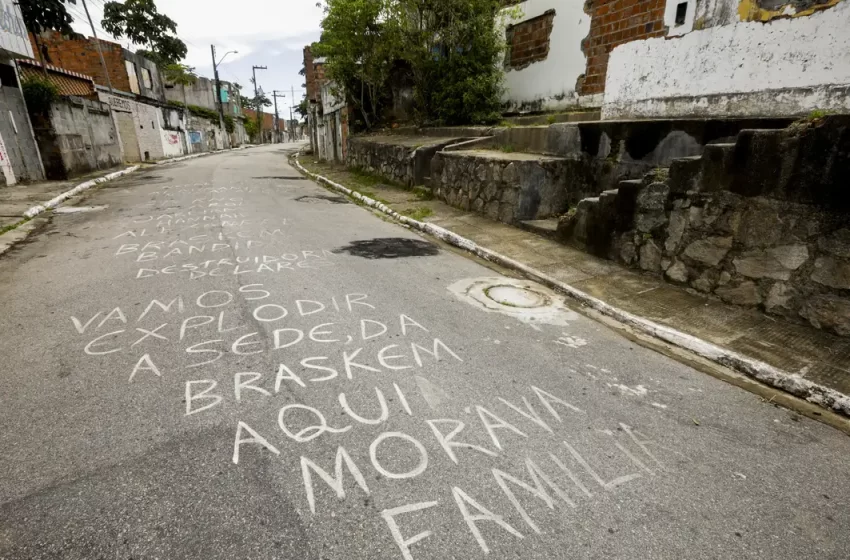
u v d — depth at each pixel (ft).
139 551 5.80
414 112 45.93
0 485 6.77
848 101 14.38
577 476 7.36
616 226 17.88
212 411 8.62
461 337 12.12
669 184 15.55
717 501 6.97
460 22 36.50
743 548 6.17
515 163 23.00
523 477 7.27
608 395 9.73
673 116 19.62
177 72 104.63
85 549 5.81
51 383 9.41
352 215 28.73
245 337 11.62
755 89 16.78
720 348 11.44
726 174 13.73
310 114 92.22
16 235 21.50
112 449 7.56
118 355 10.59
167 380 9.61
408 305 14.16
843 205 11.31
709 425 8.86
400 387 9.62
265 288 15.14
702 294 14.93
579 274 17.08
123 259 18.03
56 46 67.26
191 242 20.76
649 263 16.75
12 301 13.65
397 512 6.50
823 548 6.23
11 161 35.45
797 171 12.05
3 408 8.57
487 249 20.12
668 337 12.36
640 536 6.28
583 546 6.08
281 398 9.09
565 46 29.60
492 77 35.55
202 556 5.75
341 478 7.09
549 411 9.05
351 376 9.98
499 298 15.15
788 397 9.92
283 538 6.04
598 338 12.51
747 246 13.51
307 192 38.01
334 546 5.94
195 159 76.23
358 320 12.89
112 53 69.82
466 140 34.30
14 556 5.70
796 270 12.47
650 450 8.06
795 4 15.30
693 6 18.89
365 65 45.96
